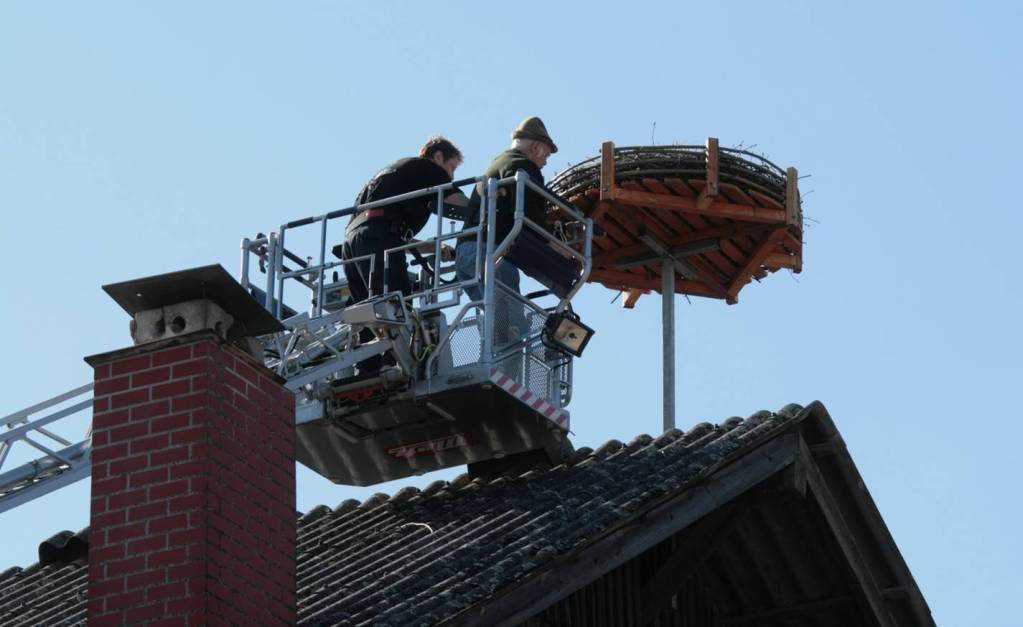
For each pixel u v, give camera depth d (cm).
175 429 2064
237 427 2105
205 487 2028
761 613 2819
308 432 2816
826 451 2575
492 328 2730
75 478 2377
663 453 2583
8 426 2377
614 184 3803
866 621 2756
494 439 2770
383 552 2478
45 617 2517
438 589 2242
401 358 2717
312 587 2375
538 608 2255
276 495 2136
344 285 2909
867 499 2616
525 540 2359
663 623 2717
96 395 2106
